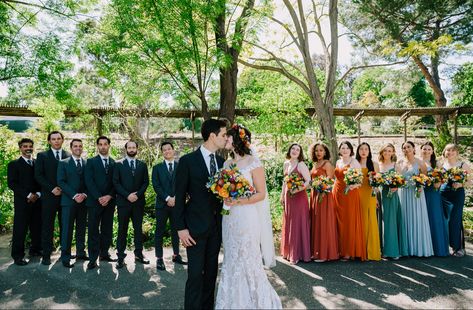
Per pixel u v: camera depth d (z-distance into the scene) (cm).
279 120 1065
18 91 784
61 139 514
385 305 355
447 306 354
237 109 1112
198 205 312
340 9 1347
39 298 374
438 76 1738
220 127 321
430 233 511
